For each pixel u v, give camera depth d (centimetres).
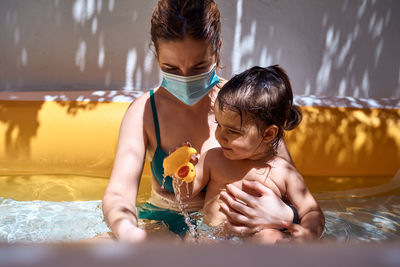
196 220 174
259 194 171
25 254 24
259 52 321
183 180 174
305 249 24
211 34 154
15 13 305
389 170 267
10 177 249
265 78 167
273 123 168
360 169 265
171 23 149
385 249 24
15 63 315
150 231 162
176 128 181
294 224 150
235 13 313
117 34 312
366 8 317
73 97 274
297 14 315
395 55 328
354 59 327
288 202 175
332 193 240
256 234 154
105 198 157
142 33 312
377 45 325
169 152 176
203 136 183
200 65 160
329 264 23
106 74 320
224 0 310
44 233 178
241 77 168
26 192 229
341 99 294
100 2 305
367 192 243
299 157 258
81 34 311
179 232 167
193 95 170
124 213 148
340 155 261
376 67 329
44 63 316
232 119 160
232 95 160
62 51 314
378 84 330
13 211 203
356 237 177
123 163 168
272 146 177
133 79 322
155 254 24
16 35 310
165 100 183
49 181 245
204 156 179
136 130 179
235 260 23
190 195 179
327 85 329
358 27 321
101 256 23
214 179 176
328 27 319
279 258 23
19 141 252
